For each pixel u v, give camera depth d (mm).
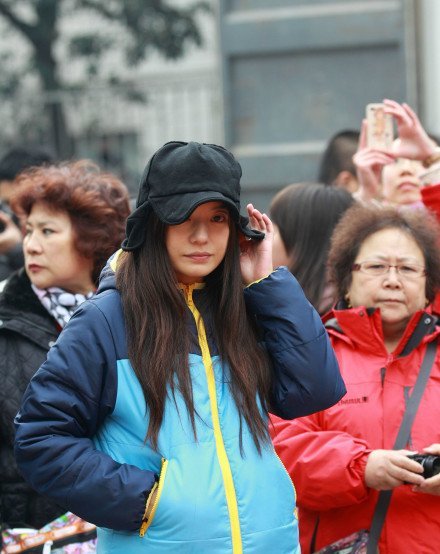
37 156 17078
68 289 10250
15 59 38625
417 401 9469
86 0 37906
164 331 7824
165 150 7789
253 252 8398
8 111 28672
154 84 28109
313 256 11648
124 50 37562
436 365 9625
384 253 9875
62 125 28266
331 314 10281
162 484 7629
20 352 9641
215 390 7930
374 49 17922
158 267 7910
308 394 8094
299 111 18109
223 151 7875
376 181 12875
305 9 18031
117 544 7770
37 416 7711
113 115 28766
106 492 7535
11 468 9453
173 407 7781
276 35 18031
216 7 18266
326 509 9375
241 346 8078
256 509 7781
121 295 7965
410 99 17797
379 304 9836
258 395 8078
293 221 11734
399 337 10047
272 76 18172
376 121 12859
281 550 7863
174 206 7641
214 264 7953
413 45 17750
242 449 7824
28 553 9344
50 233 10055
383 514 9258
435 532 9234
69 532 9391
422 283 9906
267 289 8148
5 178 16953
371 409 9508
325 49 17984
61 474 7574
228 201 7715
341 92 18016
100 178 10367
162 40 37281
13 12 37969
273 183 18141
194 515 7621
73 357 7738
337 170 15375
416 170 13078
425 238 10016
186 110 27984
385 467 8961
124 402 7777
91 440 7918
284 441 9383
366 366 9703
